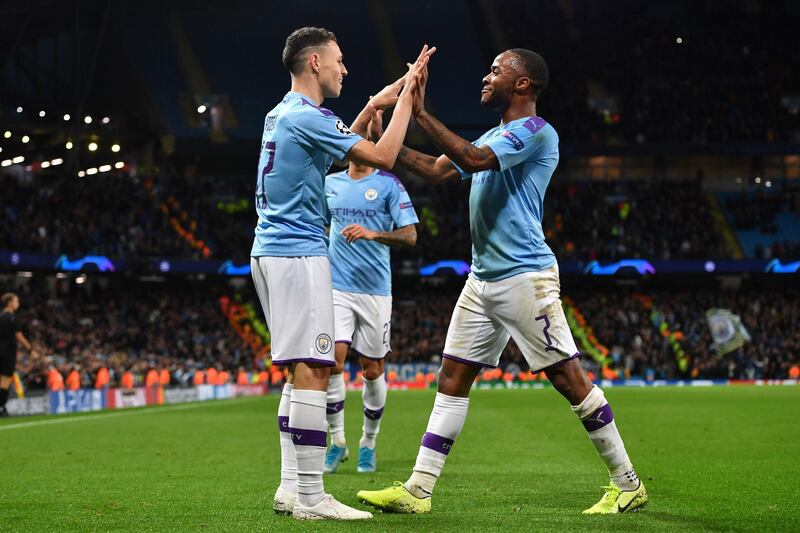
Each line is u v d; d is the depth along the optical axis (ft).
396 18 171.83
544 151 17.95
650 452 30.91
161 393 83.10
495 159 17.25
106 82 150.51
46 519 16.89
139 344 118.21
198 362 114.52
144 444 35.01
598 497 19.98
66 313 120.57
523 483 22.76
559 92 170.19
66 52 148.36
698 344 139.54
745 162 168.66
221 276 146.82
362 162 16.83
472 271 18.57
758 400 70.69
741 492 20.85
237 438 38.04
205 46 160.56
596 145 160.66
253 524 16.06
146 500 19.57
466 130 163.94
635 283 159.33
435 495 20.47
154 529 15.61
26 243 117.70
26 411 59.47
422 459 17.92
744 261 146.61
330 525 15.76
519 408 62.23
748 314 145.89
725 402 67.72
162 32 157.89
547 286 17.83
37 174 146.10
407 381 126.72
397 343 134.62
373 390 26.84
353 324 27.09
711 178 169.37
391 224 27.86
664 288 159.33
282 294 16.98
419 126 17.21
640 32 179.01
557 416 53.01
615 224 155.02
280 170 17.06
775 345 138.21
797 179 168.04
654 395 81.51
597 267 145.48
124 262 128.06
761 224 157.99
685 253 147.84
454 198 155.22
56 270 123.65
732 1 181.47
